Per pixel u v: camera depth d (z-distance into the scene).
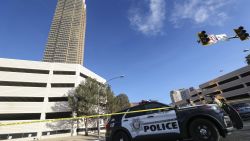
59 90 41.72
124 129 7.57
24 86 39.06
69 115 41.81
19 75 38.97
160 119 6.78
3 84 37.97
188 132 6.17
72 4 143.88
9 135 33.72
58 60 117.69
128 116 7.74
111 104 40.03
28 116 38.66
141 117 7.31
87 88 38.34
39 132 36.31
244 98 54.06
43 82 41.06
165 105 6.86
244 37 11.43
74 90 41.50
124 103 50.19
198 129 5.91
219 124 5.66
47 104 39.56
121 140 7.60
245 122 15.02
